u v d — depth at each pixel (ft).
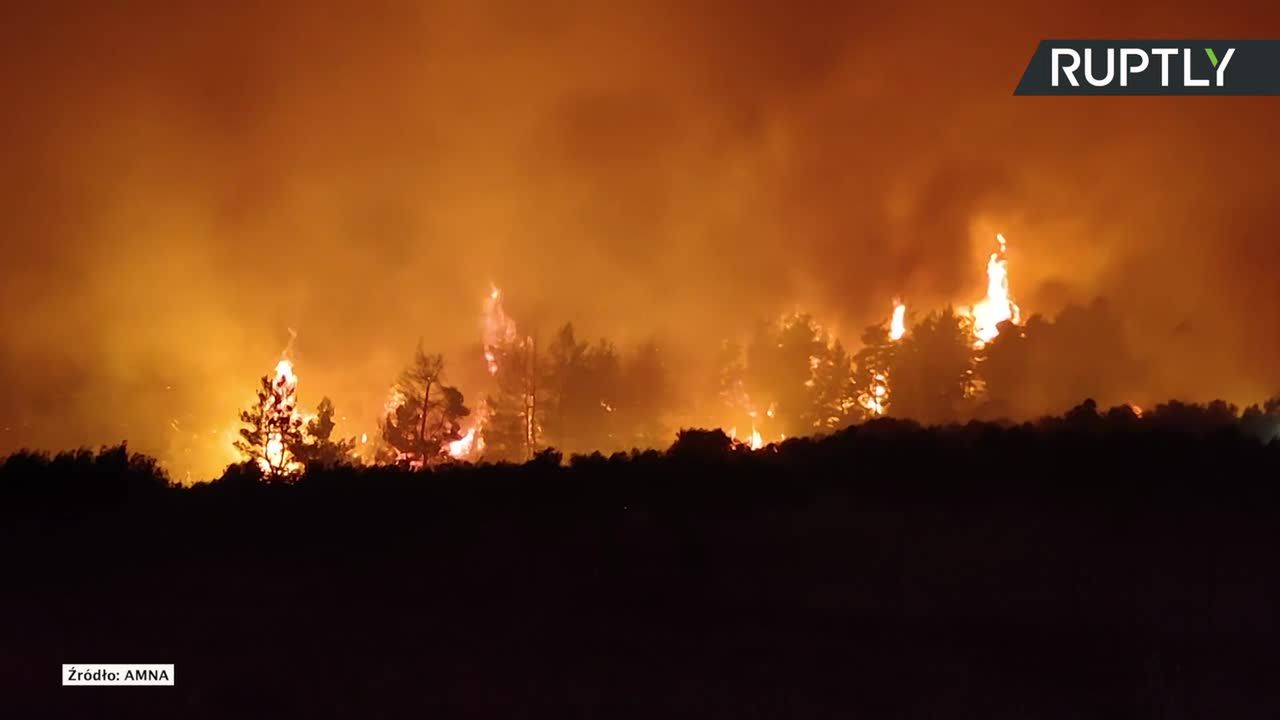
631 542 52.85
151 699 33.65
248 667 36.19
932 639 39.14
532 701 33.50
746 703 33.32
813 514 57.11
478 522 57.21
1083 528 53.11
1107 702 33.30
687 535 53.78
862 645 38.55
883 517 56.03
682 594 45.01
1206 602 42.39
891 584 45.44
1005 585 44.86
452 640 39.06
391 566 49.16
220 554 51.16
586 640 39.14
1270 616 41.04
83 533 54.54
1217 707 33.06
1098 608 42.01
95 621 41.06
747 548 51.57
